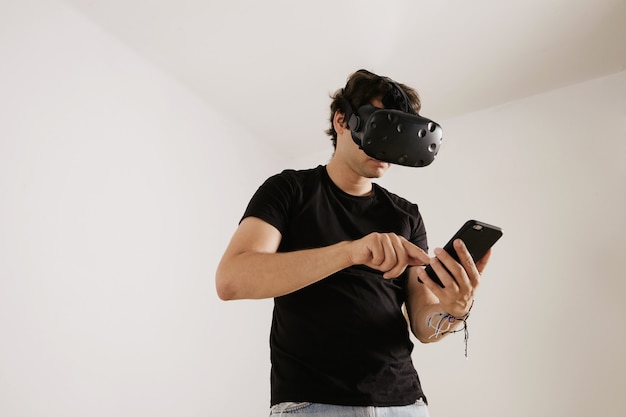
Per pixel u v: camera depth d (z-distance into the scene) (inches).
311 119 102.4
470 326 86.2
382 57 82.7
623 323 74.9
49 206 61.6
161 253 78.0
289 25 75.3
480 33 76.7
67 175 64.6
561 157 87.0
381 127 27.8
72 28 69.1
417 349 90.5
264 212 31.2
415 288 36.0
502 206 89.7
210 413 81.7
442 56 82.4
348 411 27.4
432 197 97.2
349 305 30.4
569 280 80.4
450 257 25.0
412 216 38.4
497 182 91.6
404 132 27.6
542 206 86.1
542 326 80.4
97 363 64.3
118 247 70.5
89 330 64.0
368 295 31.4
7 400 53.4
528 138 91.0
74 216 64.6
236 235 30.6
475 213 91.7
